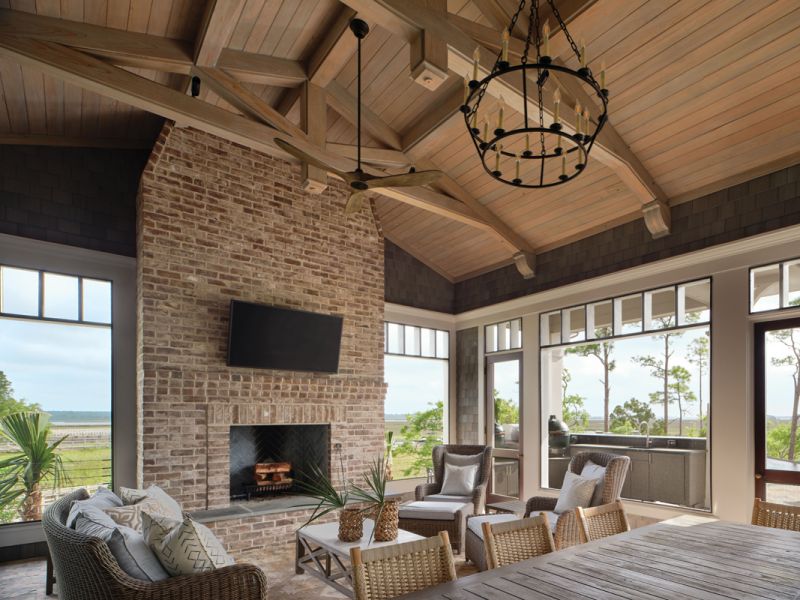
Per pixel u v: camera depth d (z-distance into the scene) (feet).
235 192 18.01
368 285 21.18
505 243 22.09
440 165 19.83
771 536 7.79
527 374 22.70
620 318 19.42
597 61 13.91
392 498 20.29
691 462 18.17
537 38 7.53
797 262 14.80
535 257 22.68
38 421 16.72
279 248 18.86
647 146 16.21
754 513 9.07
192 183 17.12
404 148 18.47
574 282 20.80
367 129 18.29
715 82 13.65
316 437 19.83
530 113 14.23
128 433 17.25
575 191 19.06
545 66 7.01
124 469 17.03
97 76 11.91
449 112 16.62
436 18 11.26
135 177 18.37
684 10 12.23
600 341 19.88
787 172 14.88
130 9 12.01
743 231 15.78
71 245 16.78
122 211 17.94
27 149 16.30
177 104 12.89
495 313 24.63
